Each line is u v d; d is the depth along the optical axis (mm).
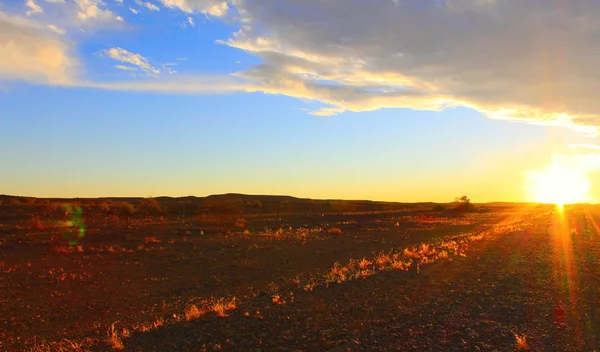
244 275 20234
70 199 108312
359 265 19703
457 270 17500
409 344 8555
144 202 70500
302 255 26406
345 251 28062
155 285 18281
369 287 14156
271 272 20859
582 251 24312
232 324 10117
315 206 95375
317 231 42531
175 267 22469
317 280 16453
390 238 36781
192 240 32750
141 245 29234
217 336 9297
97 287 17859
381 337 8977
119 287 17891
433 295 12891
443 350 8227
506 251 24297
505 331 9336
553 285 14375
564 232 39000
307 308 11539
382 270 17656
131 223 45062
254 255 26406
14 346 10391
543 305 11641
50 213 57312
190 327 10070
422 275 16297
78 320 13000
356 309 11312
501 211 110000
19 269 21125
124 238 32562
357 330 9438
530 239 32031
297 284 16188
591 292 13266
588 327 9586
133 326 11359
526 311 11008
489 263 19484
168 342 9117
